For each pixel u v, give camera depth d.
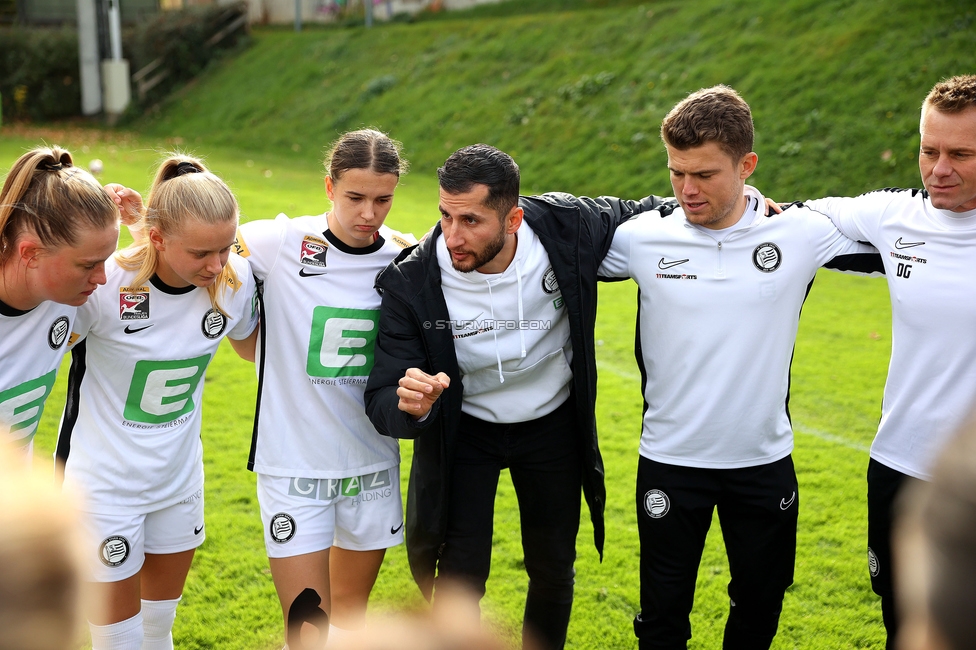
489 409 2.99
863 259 2.95
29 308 2.49
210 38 25.00
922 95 12.61
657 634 2.99
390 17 24.56
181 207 2.55
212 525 4.39
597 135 15.35
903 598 0.87
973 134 2.53
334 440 3.03
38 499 0.74
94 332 2.77
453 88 18.86
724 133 2.64
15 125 22.70
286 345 3.03
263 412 3.06
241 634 3.49
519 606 3.73
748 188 2.93
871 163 12.10
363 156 2.81
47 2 26.75
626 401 6.32
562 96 16.80
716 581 4.01
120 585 2.81
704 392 2.84
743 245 2.82
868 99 13.04
